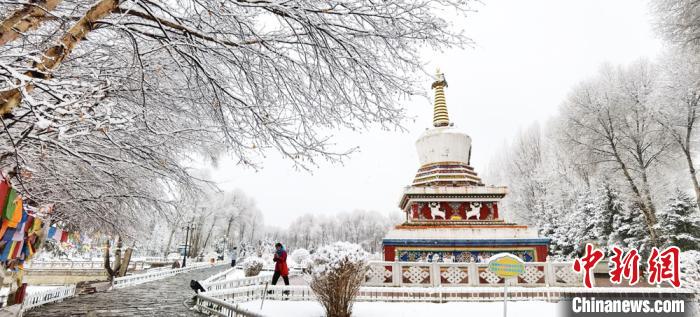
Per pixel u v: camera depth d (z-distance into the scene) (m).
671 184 25.89
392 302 10.59
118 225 8.02
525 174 44.25
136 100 5.98
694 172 22.30
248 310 7.75
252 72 5.24
